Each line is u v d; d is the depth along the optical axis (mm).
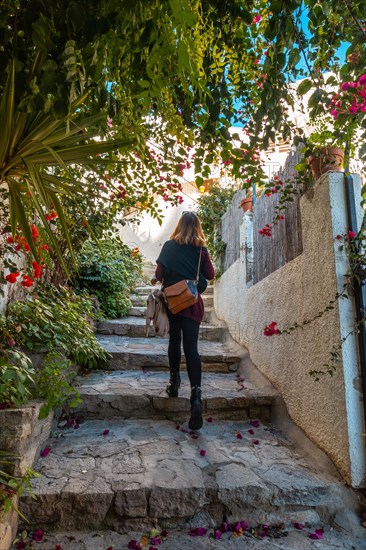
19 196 1661
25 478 1582
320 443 2145
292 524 1783
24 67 1173
